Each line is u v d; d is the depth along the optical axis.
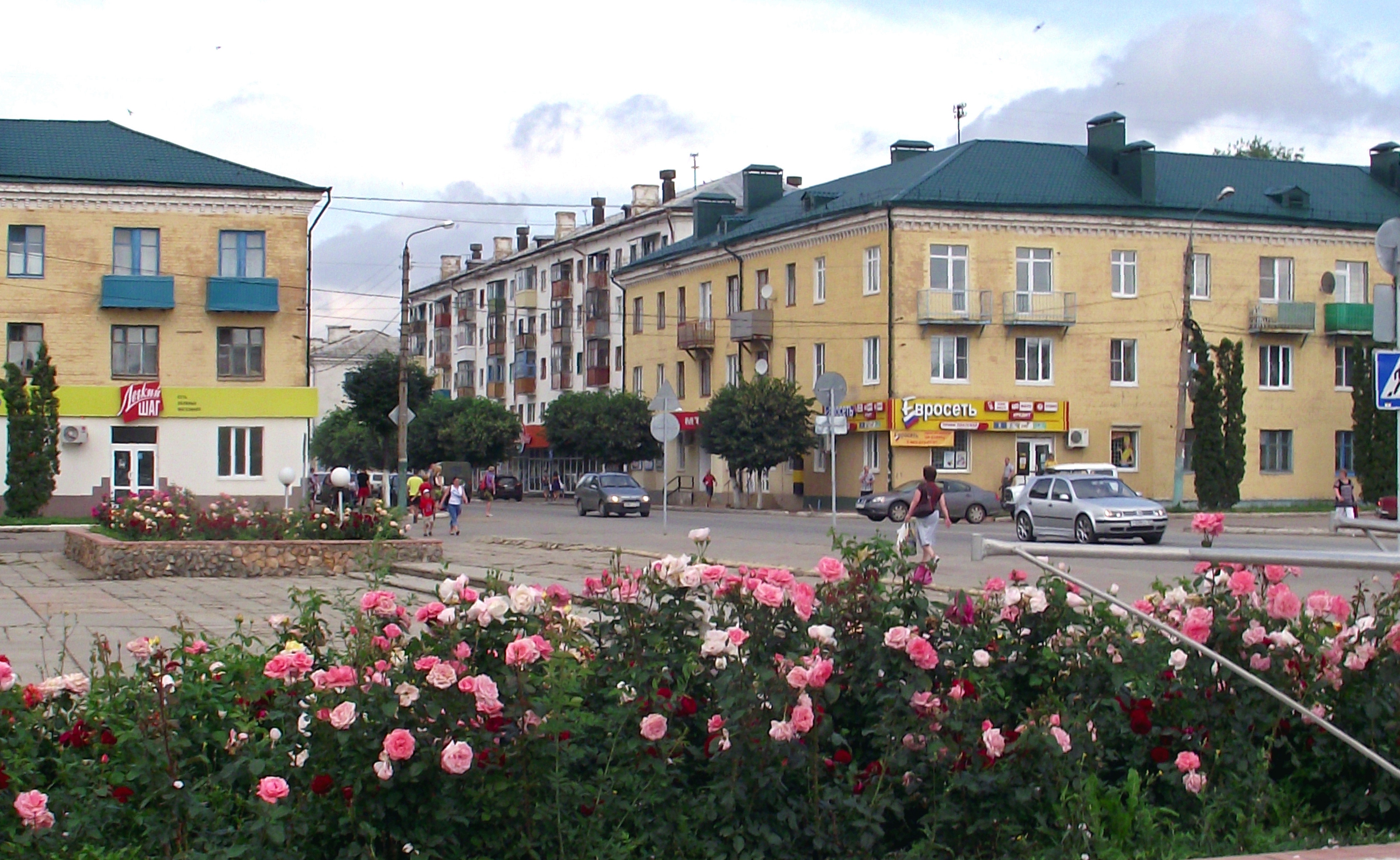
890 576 6.30
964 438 48.97
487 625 5.18
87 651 11.54
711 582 5.72
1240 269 51.31
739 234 58.56
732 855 5.14
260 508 24.42
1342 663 5.83
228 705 5.29
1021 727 5.43
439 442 75.88
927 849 5.28
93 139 46.22
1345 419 52.88
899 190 50.06
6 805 4.73
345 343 119.81
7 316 43.62
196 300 45.03
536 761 4.94
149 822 4.80
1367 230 52.62
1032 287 49.38
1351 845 5.53
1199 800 5.68
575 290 80.25
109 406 43.91
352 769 4.70
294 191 45.47
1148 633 6.14
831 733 5.46
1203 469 46.94
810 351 53.53
